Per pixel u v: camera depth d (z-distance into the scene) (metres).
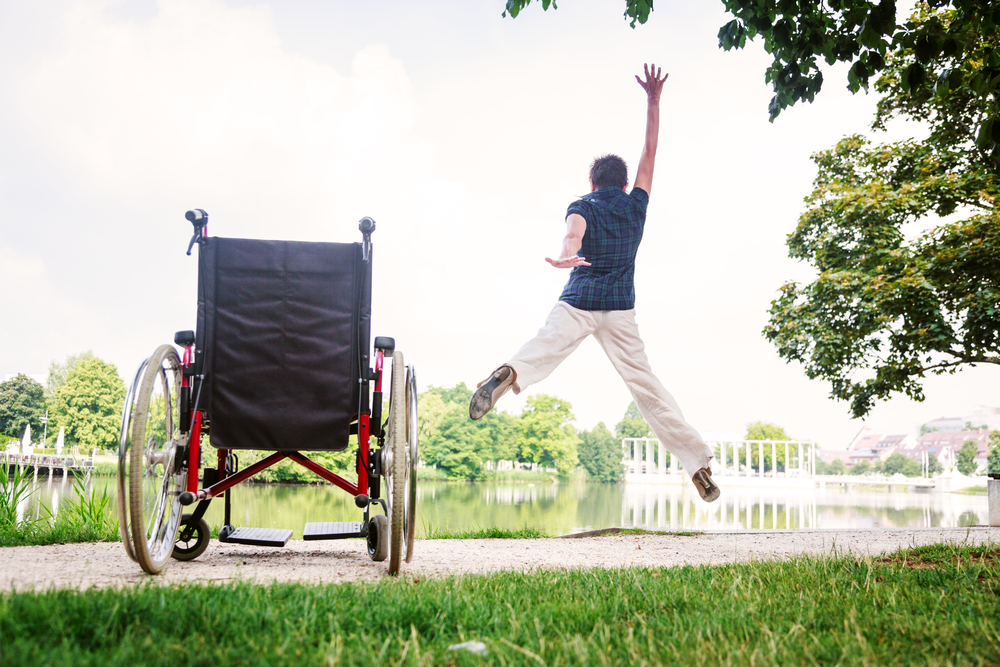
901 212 12.59
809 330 12.56
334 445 3.36
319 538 3.57
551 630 2.01
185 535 3.47
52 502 5.34
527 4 4.80
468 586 2.61
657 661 1.71
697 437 3.87
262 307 3.31
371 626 1.95
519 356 3.67
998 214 10.99
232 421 3.29
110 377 66.75
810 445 64.50
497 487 65.25
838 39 4.01
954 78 3.75
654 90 4.10
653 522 22.70
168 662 1.56
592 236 3.88
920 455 115.38
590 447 92.31
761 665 1.71
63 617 1.78
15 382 79.12
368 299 3.38
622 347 3.91
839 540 5.93
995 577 3.08
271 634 1.81
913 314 11.50
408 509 3.30
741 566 3.42
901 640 1.98
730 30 4.39
